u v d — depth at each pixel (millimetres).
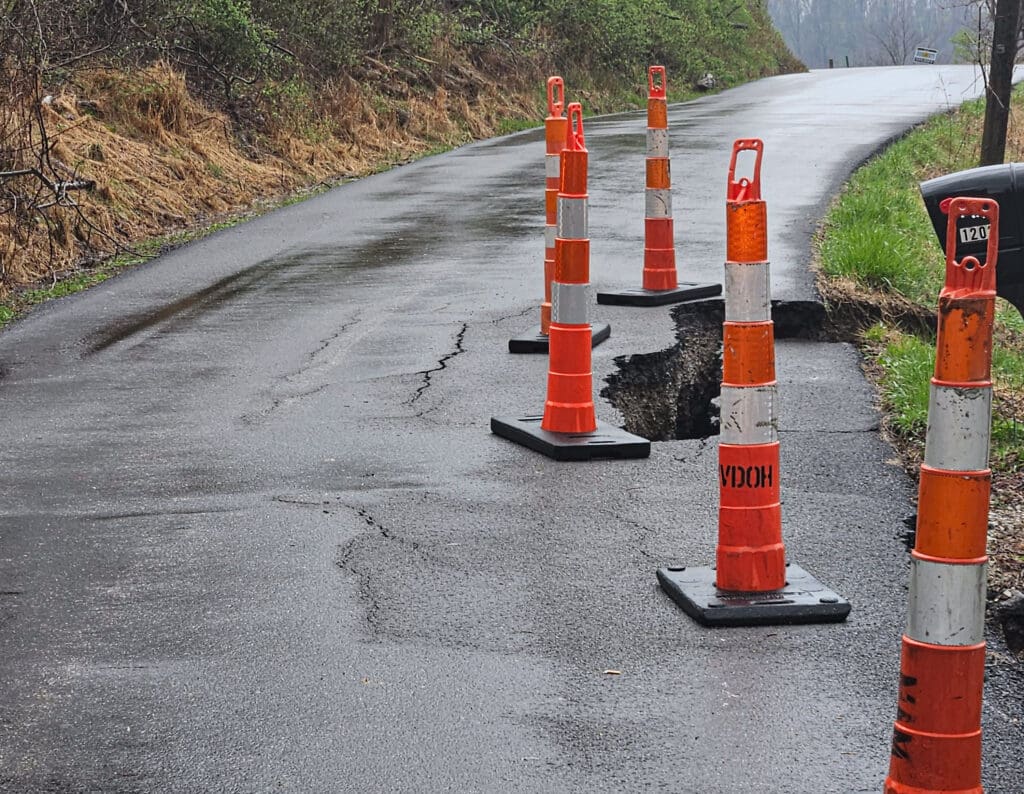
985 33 29938
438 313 10734
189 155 18984
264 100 22766
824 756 3885
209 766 3900
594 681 4395
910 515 6000
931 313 11312
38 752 4000
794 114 29438
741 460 4926
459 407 8008
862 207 15234
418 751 3957
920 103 32438
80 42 19375
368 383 8633
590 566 5434
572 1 38688
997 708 4184
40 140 15461
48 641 4801
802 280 11289
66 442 7457
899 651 4594
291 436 7473
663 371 9102
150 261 13867
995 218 3129
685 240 13695
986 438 3139
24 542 5832
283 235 15258
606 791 3715
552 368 7184
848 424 7539
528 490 6441
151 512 6203
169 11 21344
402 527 5930
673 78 43906
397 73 29422
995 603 5051
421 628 4844
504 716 4168
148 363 9359
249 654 4656
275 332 10242
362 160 23734
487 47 34062
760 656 4566
